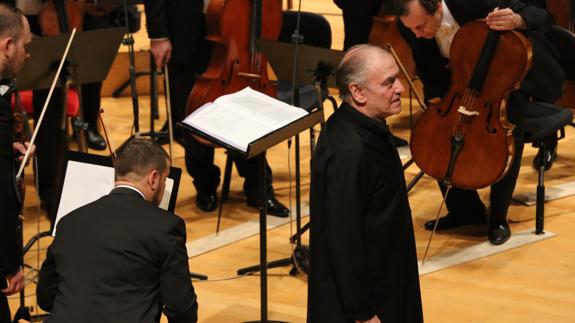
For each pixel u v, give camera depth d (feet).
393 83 28.91
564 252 45.50
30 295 42.47
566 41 51.78
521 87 44.14
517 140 44.78
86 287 27.81
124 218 28.45
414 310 30.37
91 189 34.88
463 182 43.93
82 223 28.66
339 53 40.63
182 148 60.85
